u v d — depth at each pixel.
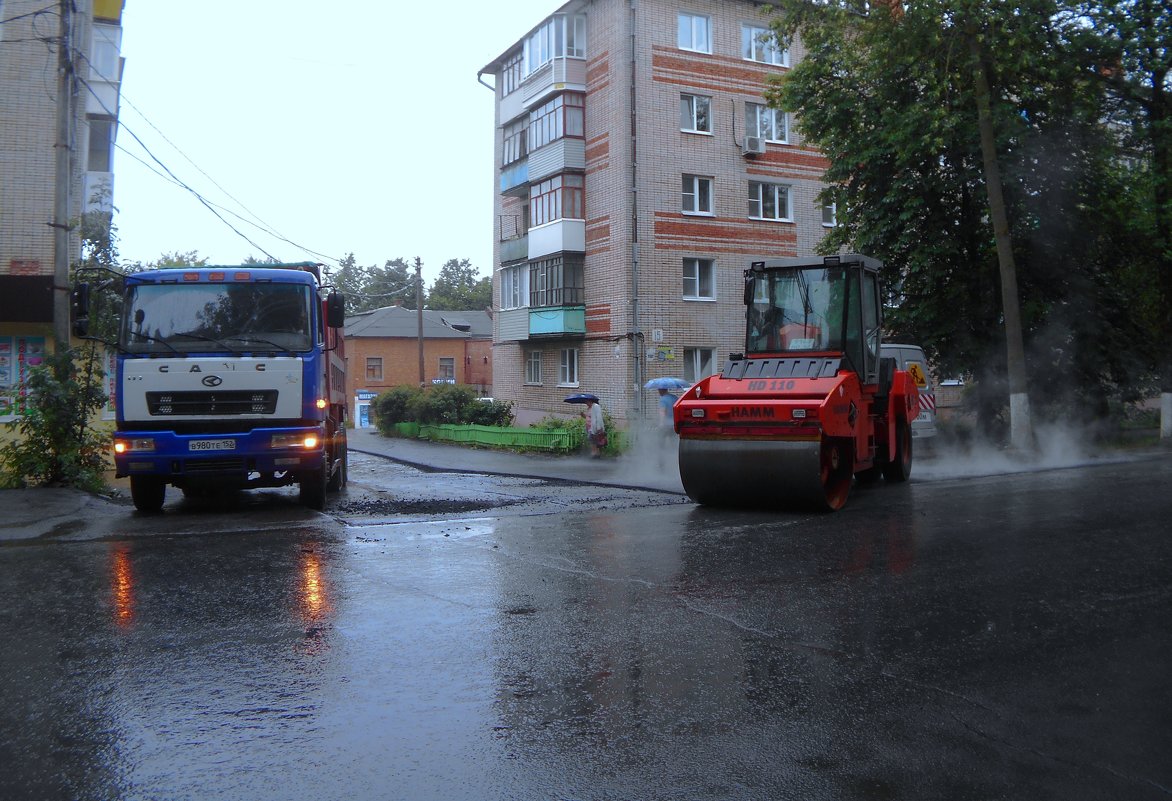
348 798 3.59
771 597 6.63
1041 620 6.03
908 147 19.17
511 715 4.41
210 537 9.20
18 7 14.76
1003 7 17.70
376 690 4.74
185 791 3.64
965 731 4.23
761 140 30.41
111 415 15.81
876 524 9.79
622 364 28.95
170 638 5.64
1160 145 19.39
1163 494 11.71
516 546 8.62
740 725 4.30
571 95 30.25
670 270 29.19
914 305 20.61
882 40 19.02
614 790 3.65
